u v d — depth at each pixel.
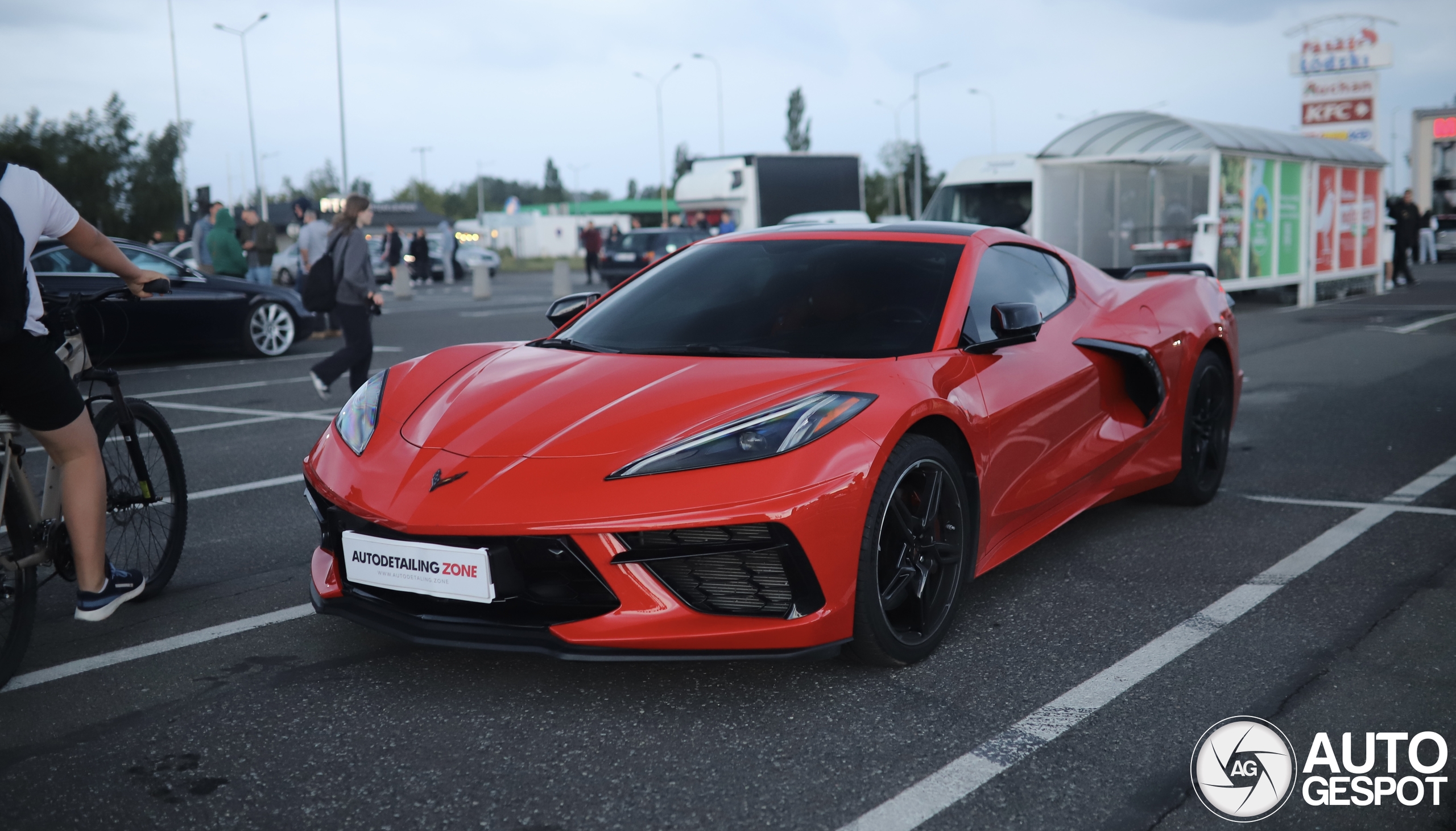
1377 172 17.83
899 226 3.88
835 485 2.62
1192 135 13.59
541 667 2.96
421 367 3.42
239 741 2.54
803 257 3.68
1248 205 14.16
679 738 2.53
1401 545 3.98
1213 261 13.51
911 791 2.28
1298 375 8.57
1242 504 4.65
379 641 3.19
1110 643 3.09
